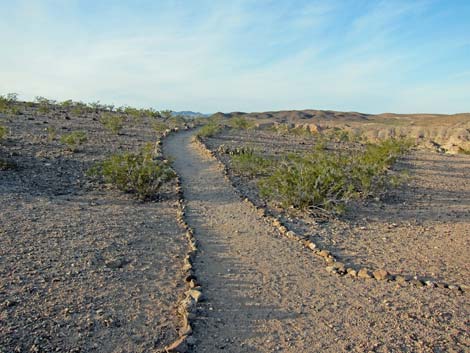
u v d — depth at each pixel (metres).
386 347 4.77
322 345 4.80
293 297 6.04
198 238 8.55
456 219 10.95
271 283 6.50
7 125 23.45
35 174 13.09
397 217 11.03
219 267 7.06
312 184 11.09
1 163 13.24
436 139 83.31
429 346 4.81
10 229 7.84
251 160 16.48
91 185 12.57
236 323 5.23
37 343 4.41
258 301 5.86
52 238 7.60
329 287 6.44
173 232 8.83
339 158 14.68
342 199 10.98
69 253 6.95
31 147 17.45
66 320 4.91
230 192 12.95
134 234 8.37
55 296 5.46
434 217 11.12
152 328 4.96
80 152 17.61
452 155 30.70
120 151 18.73
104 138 22.86
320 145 26.41
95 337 4.65
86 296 5.54
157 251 7.57
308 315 5.51
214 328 5.08
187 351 4.54
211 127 31.70
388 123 147.50
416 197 13.80
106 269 6.48
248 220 10.06
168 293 5.92
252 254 7.78
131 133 26.94
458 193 14.93
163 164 12.34
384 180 14.70
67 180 12.88
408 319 5.45
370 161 16.66
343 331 5.12
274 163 16.59
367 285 6.55
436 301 6.00
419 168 21.84
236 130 40.25
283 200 11.37
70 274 6.15
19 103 40.28
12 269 6.11
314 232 9.39
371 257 7.89
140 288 5.98
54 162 15.12
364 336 5.01
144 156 12.70
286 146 27.66
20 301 5.22
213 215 10.40
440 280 6.80
